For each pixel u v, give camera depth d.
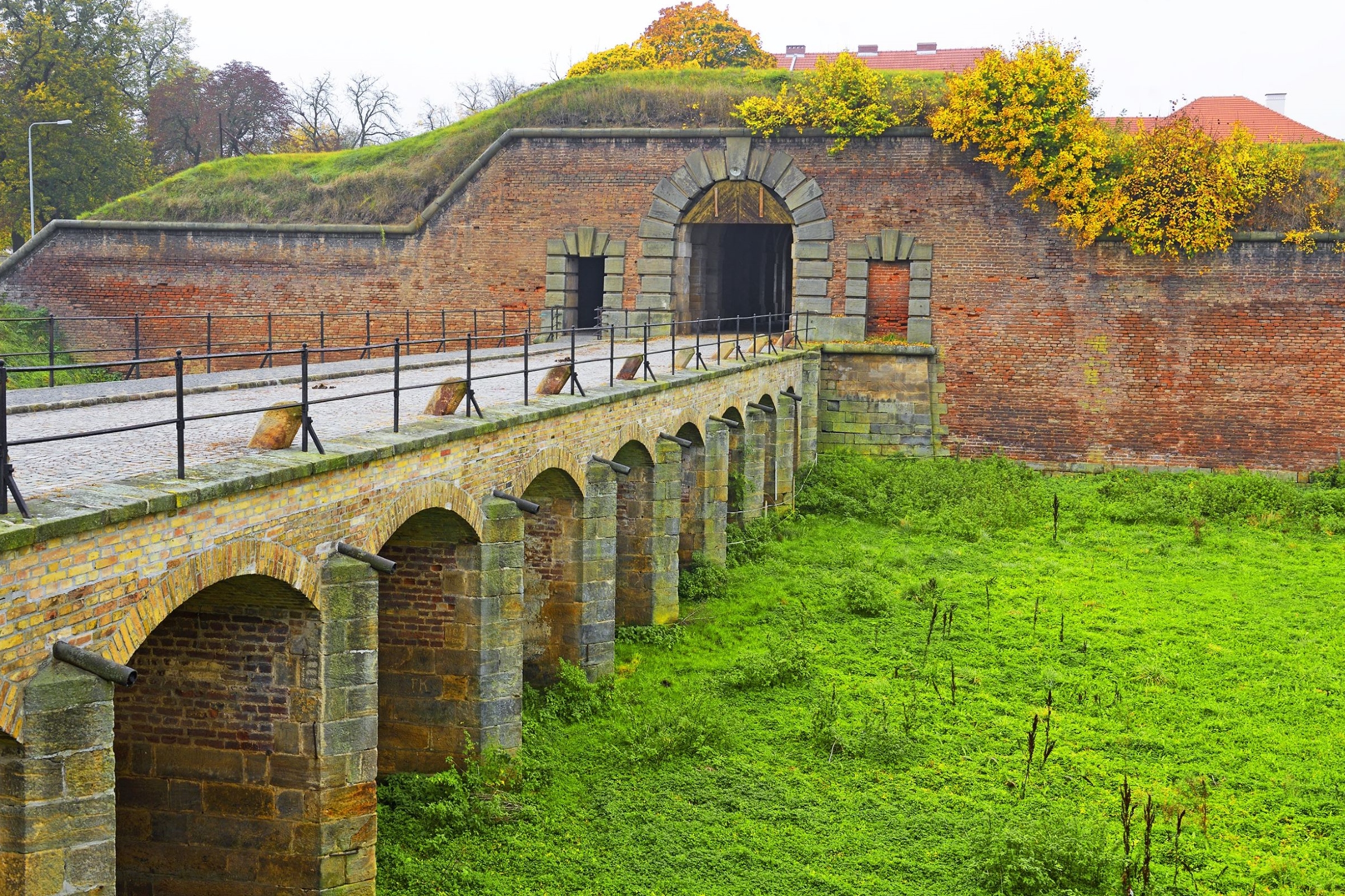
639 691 17.36
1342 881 12.67
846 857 13.01
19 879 7.64
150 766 11.18
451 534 13.66
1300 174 31.66
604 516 16.98
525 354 15.55
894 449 33.44
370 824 11.15
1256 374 31.70
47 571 7.53
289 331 36.31
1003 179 32.78
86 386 17.42
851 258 33.78
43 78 47.97
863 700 17.28
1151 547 26.02
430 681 13.95
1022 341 32.94
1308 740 16.20
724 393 23.64
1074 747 15.90
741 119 34.31
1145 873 12.31
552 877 12.28
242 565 9.38
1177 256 31.84
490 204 35.41
